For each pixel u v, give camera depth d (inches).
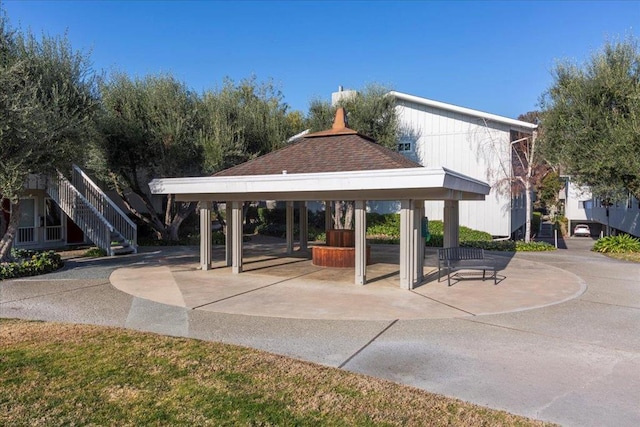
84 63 457.4
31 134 366.9
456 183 345.1
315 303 311.0
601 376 181.5
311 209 1048.8
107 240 591.8
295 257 593.3
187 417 142.9
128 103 647.8
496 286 379.6
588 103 622.5
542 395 163.0
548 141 679.7
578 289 368.2
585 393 164.9
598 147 602.5
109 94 642.8
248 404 152.2
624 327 254.8
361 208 383.6
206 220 466.3
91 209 605.9
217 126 682.8
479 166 808.9
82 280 396.5
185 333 237.6
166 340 221.6
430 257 589.0
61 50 442.0
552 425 139.9
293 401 154.7
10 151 378.9
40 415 143.4
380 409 149.3
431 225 827.4
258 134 768.3
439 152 837.8
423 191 354.6
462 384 172.9
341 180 346.6
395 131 834.2
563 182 1720.0
